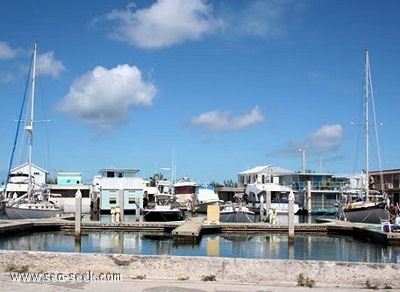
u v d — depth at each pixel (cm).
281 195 7269
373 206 4759
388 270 927
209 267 964
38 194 5638
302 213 7681
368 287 923
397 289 916
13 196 5838
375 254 2928
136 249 3072
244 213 4791
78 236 3519
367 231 3578
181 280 954
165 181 10262
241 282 945
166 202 6406
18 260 1003
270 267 950
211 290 880
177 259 976
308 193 7450
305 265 946
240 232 3947
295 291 891
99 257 988
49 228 4025
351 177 8269
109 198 7075
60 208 5278
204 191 8006
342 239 3738
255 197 7375
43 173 8712
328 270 939
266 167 10200
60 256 995
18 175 6975
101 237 3694
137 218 4894
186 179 9394
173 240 3234
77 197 3553
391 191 7838
